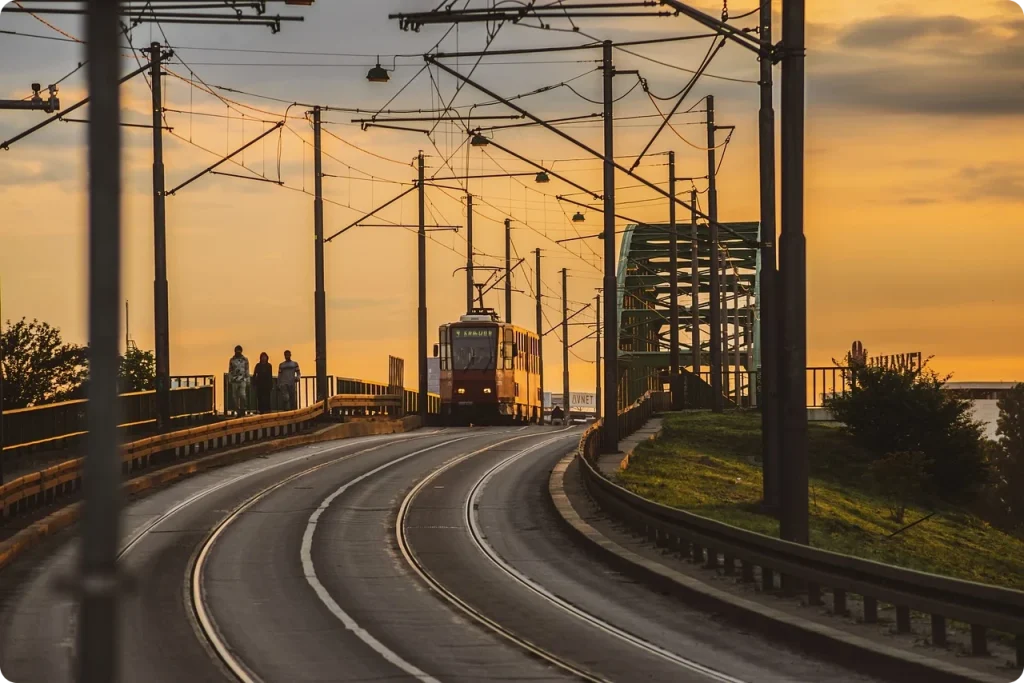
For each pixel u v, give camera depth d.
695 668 57.91
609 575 88.44
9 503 102.06
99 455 20.39
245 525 110.00
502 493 134.62
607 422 165.88
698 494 139.50
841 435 193.75
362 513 118.56
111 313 20.61
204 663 59.31
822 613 67.19
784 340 85.75
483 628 68.88
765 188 117.50
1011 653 56.12
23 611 72.31
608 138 156.75
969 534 159.88
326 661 59.84
